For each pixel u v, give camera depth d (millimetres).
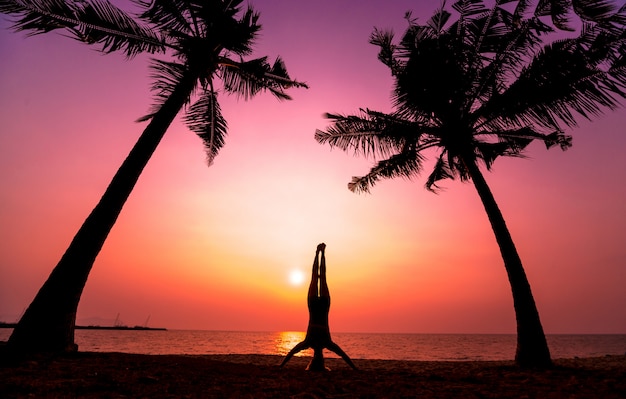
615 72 7656
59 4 7012
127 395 3293
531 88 8391
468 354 32062
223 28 8156
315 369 5770
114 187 6340
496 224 8562
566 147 10258
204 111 9734
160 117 7113
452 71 9164
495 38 9430
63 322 5531
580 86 8031
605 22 7523
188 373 4621
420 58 9258
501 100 8922
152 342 50281
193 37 8281
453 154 9852
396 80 10156
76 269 5770
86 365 4605
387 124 10250
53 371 4105
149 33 8258
